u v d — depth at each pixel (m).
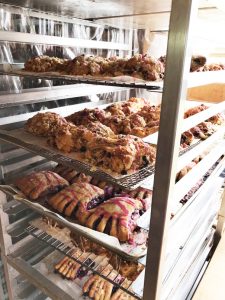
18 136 1.14
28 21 1.18
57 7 1.10
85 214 0.95
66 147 0.97
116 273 1.04
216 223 1.61
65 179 1.19
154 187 0.64
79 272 1.16
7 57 1.15
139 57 0.90
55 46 1.33
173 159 0.59
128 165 0.80
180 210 0.92
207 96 1.69
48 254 1.27
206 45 1.17
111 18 1.31
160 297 0.80
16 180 1.16
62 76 0.95
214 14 0.83
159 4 0.93
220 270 1.36
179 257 1.02
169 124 0.57
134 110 1.38
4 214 1.17
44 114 1.17
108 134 1.00
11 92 1.19
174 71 0.53
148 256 0.71
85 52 1.48
